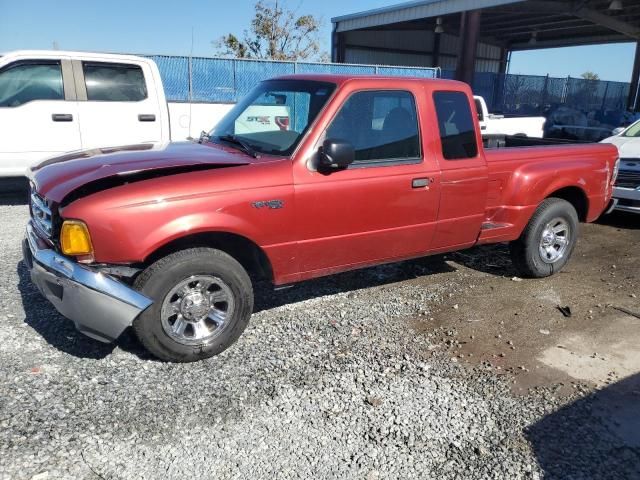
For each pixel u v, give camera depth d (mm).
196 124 12258
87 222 3191
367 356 3859
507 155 5125
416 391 3445
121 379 3410
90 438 2852
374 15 24625
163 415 3080
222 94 16734
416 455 2865
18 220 7137
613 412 3314
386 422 3123
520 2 19562
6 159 7637
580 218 5984
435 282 5426
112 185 3412
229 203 3521
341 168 3973
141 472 2643
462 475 2738
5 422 2930
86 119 8023
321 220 3939
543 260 5512
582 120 18969
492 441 3006
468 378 3633
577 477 2758
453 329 4363
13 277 5000
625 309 4891
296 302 4758
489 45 34406
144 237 3285
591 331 4426
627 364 3908
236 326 3779
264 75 17172
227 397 3285
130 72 8328
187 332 3658
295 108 4176
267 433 2977
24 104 7629
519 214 5172
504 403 3363
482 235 4992
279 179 3711
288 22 28047
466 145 4695
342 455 2834
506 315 4676
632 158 7848
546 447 2975
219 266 3592
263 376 3535
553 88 26359
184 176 3471
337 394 3373
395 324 4406
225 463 2732
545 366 3840
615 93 29109
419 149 4402
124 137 8352
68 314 3311
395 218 4316
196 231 3422
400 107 4301
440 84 4531
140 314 3412
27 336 3885
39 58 7688
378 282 5344
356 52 29219
